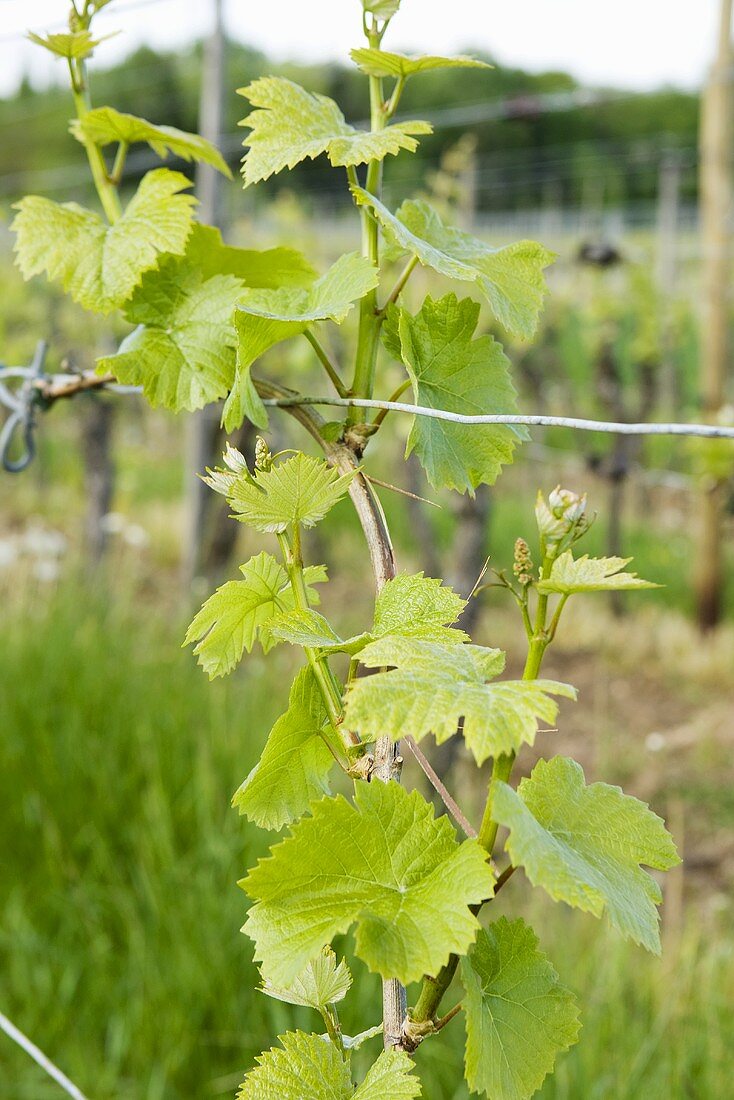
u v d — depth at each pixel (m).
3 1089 2.68
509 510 8.84
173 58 26.53
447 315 0.96
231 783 3.27
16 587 5.13
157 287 1.09
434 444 0.93
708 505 6.75
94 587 5.11
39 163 29.95
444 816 0.71
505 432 0.97
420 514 5.29
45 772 3.30
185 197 1.11
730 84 6.59
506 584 0.71
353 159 0.89
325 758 0.87
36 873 3.16
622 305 8.55
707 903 3.80
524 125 26.83
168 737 3.45
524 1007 0.72
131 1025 2.67
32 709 3.55
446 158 5.95
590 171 24.83
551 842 0.67
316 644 0.79
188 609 4.73
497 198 25.95
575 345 11.02
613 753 5.14
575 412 10.08
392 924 0.66
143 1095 2.59
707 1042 2.46
